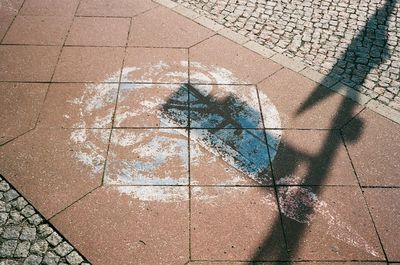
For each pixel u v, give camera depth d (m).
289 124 4.43
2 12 5.93
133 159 3.93
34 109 4.39
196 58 5.28
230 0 6.50
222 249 3.26
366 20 6.20
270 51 5.46
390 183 3.87
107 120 4.32
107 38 5.54
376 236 3.43
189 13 6.15
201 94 4.73
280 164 3.99
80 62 5.08
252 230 3.41
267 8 6.36
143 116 4.40
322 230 3.45
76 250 3.18
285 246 3.31
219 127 4.34
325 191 3.77
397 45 5.70
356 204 3.67
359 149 4.20
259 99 4.71
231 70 5.11
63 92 4.62
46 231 3.29
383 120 4.54
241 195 3.68
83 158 3.90
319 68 5.22
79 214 3.43
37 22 5.77
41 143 4.02
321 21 6.12
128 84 4.80
